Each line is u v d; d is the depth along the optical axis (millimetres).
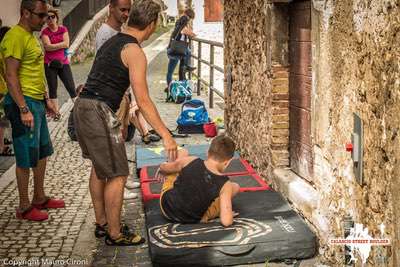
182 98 12375
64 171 7047
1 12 11336
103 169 4473
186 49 12914
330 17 4000
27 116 5008
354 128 3623
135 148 8203
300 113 5367
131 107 8078
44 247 4680
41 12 5078
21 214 5312
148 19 4434
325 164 4250
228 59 7836
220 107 11758
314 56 4379
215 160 4766
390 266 3154
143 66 4305
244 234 4367
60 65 10055
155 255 4129
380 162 3252
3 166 7289
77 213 5500
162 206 4805
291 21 5559
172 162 4949
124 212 5531
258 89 6242
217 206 4664
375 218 3363
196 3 16750
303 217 4805
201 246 4184
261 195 5391
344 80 3805
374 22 3275
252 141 6586
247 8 6625
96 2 26844
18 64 4973
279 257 4258
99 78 4438
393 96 3033
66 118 10578
